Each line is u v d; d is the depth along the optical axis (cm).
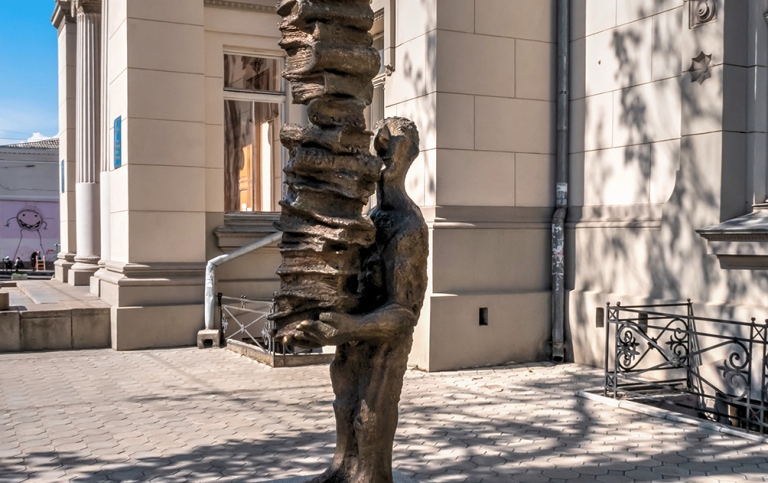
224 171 1267
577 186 973
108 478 533
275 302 407
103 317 1144
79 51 1596
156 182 1149
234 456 583
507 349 952
